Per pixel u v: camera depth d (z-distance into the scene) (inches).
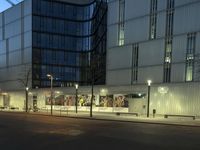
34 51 3211.1
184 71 1886.1
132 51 2207.2
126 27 2261.3
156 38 2054.6
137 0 2191.2
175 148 586.2
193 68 1838.1
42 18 3262.8
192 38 1863.9
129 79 2208.4
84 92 2466.8
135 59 2182.6
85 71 3326.8
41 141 675.4
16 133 834.2
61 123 1190.3
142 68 2124.8
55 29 3321.9
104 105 2294.5
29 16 3233.3
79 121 1333.7
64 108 2637.8
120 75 2274.9
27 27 3260.3
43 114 1930.4
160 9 2044.8
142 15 2151.8
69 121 1320.1
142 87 2062.0
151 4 2102.6
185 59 1887.3
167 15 2005.4
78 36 3405.5
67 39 3371.1
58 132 857.5
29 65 3211.1
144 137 756.6
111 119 1471.5
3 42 3644.2
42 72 3235.7
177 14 1947.6
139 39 2161.7
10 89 3491.6
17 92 3348.9
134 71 2181.3
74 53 3388.3
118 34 2324.1
